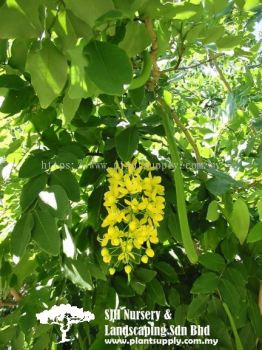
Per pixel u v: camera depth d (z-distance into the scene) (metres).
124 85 0.34
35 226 0.53
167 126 0.65
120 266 0.75
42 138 0.70
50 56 0.34
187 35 0.59
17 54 0.44
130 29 0.45
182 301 0.82
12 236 0.54
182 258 0.86
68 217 0.54
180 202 0.57
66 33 0.35
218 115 0.98
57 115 0.73
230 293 0.69
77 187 0.60
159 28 0.52
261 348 0.78
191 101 1.28
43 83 0.35
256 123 0.76
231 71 1.47
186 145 0.97
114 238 0.64
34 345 0.75
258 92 1.04
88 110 0.60
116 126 0.74
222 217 0.74
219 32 0.59
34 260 0.85
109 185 0.72
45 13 0.34
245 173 0.93
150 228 0.64
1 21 0.34
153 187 0.65
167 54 0.85
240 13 0.90
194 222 0.74
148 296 0.77
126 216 0.66
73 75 0.37
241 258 0.77
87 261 0.71
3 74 0.55
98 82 0.34
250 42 1.01
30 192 0.58
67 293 0.85
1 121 0.87
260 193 0.68
